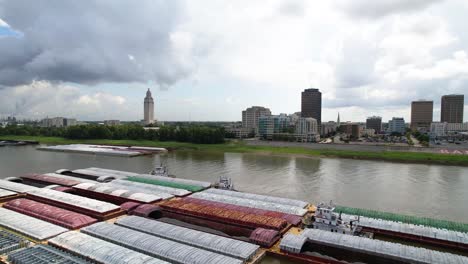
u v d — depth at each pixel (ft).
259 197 274.77
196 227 216.54
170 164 519.19
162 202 263.49
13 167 489.67
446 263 154.20
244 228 209.36
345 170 466.29
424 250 165.78
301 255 170.40
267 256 177.68
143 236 183.11
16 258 156.04
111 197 274.98
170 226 199.82
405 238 200.03
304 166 501.97
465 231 202.18
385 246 169.68
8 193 276.41
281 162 545.44
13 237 182.19
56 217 212.84
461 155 583.99
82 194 295.48
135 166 500.33
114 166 499.51
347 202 295.89
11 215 215.72
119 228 193.26
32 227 196.75
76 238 178.19
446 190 343.67
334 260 163.63
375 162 551.18
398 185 367.25
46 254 161.07
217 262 153.58
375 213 229.66
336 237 181.27
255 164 520.83
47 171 454.40
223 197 269.85
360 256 169.58
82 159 581.12
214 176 416.05
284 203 261.44
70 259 155.84
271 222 206.59
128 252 162.09
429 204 291.38
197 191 307.78
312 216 230.89
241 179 395.75
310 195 320.09
